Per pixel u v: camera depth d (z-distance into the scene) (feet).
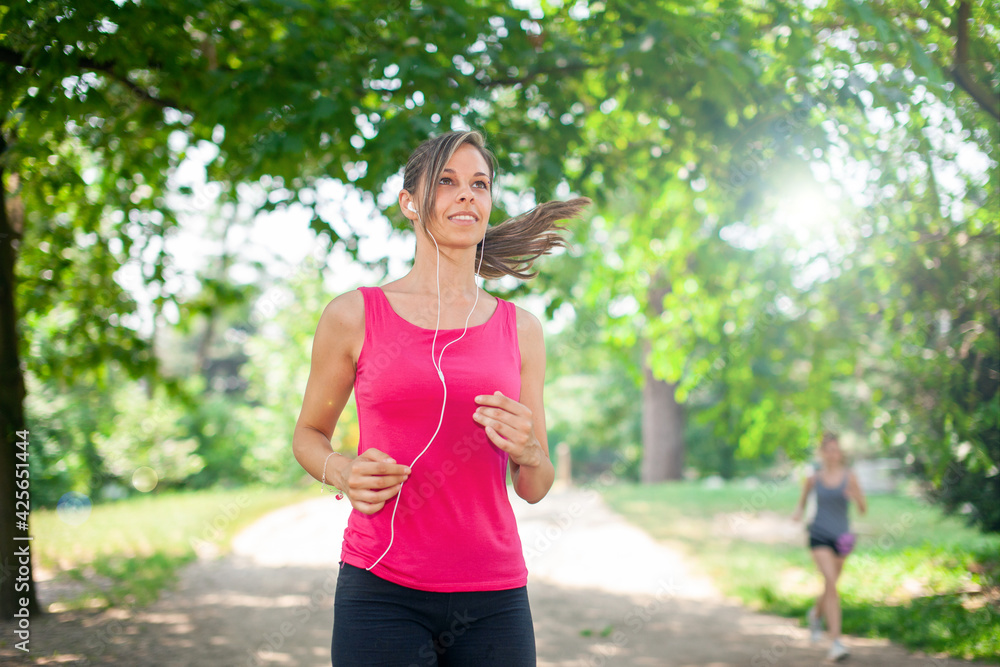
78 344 24.81
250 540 38.52
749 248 26.61
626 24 17.31
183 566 30.19
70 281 24.22
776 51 17.04
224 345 119.75
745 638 20.36
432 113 16.26
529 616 6.77
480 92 17.13
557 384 93.61
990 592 20.99
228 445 70.59
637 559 33.22
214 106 15.97
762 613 23.53
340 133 16.47
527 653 6.56
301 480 69.67
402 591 6.36
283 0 15.07
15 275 20.36
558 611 24.03
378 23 16.81
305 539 38.91
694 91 18.69
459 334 6.78
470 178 7.02
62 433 50.31
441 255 7.10
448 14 16.51
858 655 18.03
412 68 15.69
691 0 17.15
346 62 16.53
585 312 38.24
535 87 19.75
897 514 38.83
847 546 19.36
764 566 29.68
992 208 18.19
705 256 27.53
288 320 67.31
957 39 14.26
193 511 48.06
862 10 13.88
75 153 22.20
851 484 19.54
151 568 27.96
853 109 17.89
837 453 19.72
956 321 21.48
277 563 31.83
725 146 19.57
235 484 69.92
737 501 50.39
